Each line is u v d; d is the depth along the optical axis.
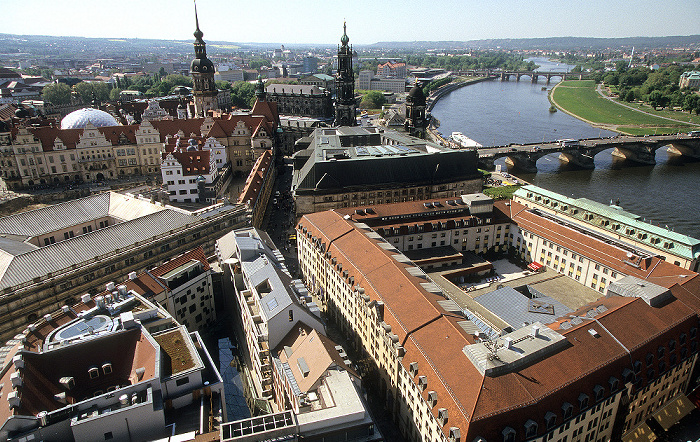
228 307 126.94
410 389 85.06
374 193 185.00
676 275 114.50
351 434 72.81
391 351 91.62
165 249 129.00
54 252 112.25
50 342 78.38
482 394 71.44
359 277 110.94
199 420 72.38
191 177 191.50
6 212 191.12
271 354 90.75
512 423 70.25
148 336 79.44
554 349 81.50
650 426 93.69
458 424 70.31
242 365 107.81
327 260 126.12
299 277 154.12
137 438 70.12
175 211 138.62
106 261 114.94
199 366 75.69
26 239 133.75
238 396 98.75
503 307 119.12
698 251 126.00
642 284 102.94
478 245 159.12
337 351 86.31
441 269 143.88
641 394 88.62
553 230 147.50
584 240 138.38
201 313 118.69
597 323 89.06
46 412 64.81
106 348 78.44
